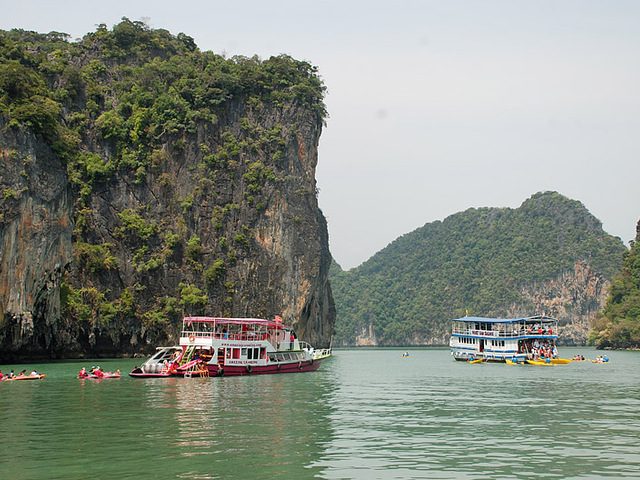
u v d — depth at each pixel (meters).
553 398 47.31
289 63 128.62
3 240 78.88
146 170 114.75
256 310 115.38
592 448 27.86
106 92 118.81
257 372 65.94
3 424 32.66
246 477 22.62
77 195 108.81
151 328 107.06
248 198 117.62
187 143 117.75
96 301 102.00
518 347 96.69
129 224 110.44
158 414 36.28
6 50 108.12
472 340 104.06
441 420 35.59
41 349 93.62
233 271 114.50
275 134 122.06
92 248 105.44
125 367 77.62
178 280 111.38
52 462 24.38
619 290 181.00
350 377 68.75
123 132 114.69
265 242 117.81
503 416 37.41
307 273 122.00
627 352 155.00
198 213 115.06
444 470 23.88
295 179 122.50
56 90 112.75
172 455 25.66
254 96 124.31
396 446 28.06
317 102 128.25
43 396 44.84
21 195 81.12
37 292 84.50
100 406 39.56
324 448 27.45
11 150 81.25
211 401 42.47
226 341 63.69
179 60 126.56
